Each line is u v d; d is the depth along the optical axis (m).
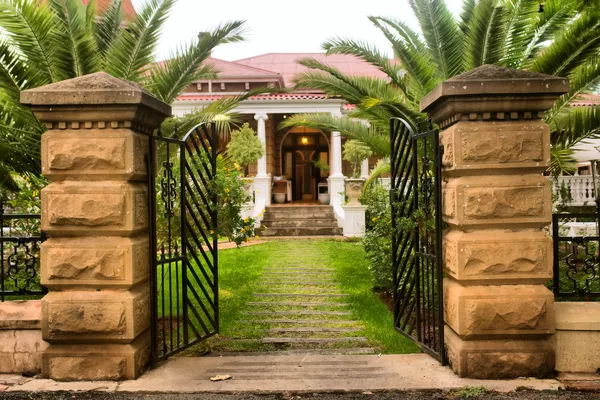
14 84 5.88
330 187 18.09
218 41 6.50
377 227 7.57
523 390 3.61
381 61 8.05
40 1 5.83
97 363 3.89
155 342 4.18
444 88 3.76
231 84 18.69
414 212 4.59
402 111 7.14
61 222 3.88
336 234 15.95
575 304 4.18
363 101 7.15
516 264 3.84
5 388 3.74
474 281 3.88
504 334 3.87
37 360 4.06
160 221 5.32
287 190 20.67
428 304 4.47
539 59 6.81
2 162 6.14
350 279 8.45
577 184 13.73
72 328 3.87
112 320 3.87
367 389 3.64
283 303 6.95
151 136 4.18
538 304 3.84
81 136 3.88
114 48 6.50
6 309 4.12
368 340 5.21
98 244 3.90
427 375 3.92
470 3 7.52
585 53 6.53
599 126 6.93
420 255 4.58
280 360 4.41
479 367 3.84
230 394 3.62
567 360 4.00
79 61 6.16
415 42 8.23
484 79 3.77
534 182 3.86
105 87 3.81
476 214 3.84
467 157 3.85
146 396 3.60
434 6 7.40
